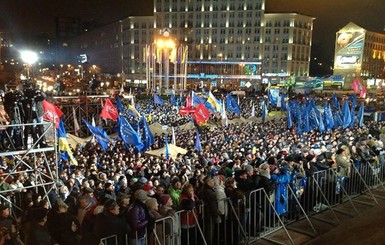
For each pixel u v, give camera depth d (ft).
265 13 377.30
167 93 210.59
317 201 33.73
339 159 35.60
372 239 27.25
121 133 54.13
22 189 33.04
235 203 27.22
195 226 25.38
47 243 20.67
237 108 118.62
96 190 31.50
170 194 29.32
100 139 62.90
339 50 303.07
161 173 39.32
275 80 379.55
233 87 330.54
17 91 33.47
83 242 19.65
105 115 78.18
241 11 379.55
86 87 220.02
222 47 388.57
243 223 28.07
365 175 39.55
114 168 45.75
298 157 36.35
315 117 82.33
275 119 118.93
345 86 271.69
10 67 261.24
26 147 32.30
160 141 74.49
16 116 32.12
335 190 34.88
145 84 387.75
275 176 30.37
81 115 111.04
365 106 130.52
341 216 32.45
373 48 364.99
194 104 101.81
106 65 481.87
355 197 37.52
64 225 21.76
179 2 390.21
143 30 401.08
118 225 20.89
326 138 64.69
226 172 36.88
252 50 381.60
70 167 51.57
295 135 73.72
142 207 21.85
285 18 371.76
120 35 431.43
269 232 28.99
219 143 69.31
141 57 402.11
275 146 59.47
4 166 48.60
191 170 41.39
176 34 394.11
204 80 385.70
